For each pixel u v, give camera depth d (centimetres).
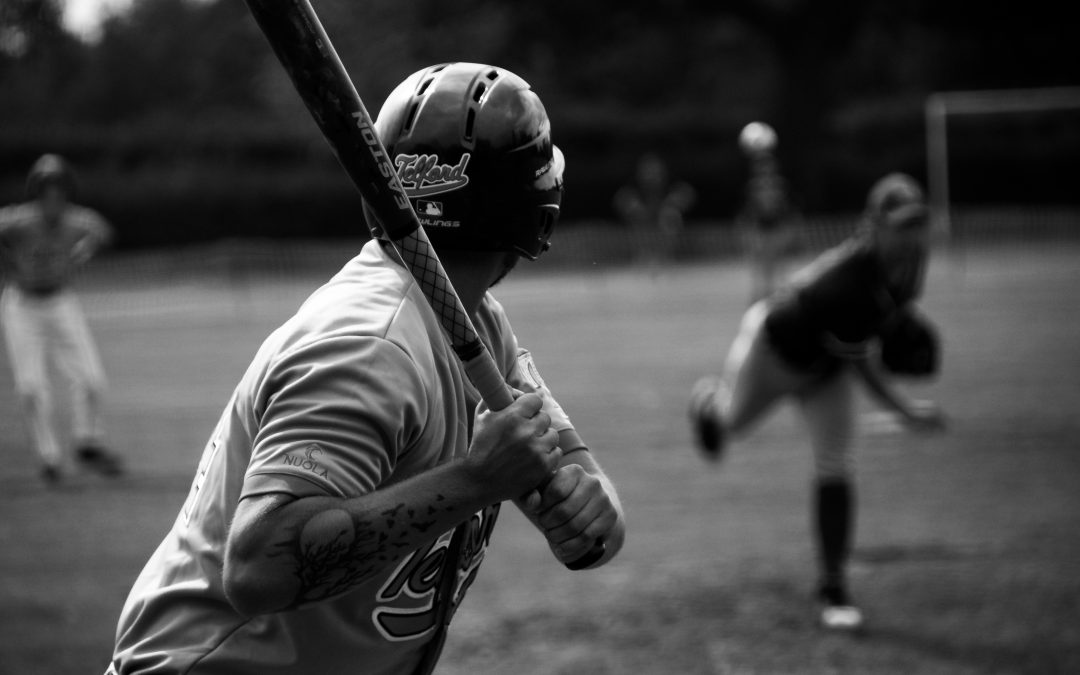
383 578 304
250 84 6900
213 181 4534
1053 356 1872
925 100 5425
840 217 5084
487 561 940
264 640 299
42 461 1366
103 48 6900
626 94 6525
